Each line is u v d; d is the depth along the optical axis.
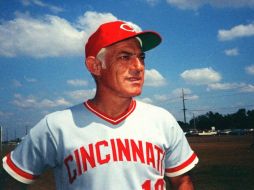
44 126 2.11
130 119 2.11
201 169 14.91
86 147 2.02
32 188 11.16
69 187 2.05
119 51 2.05
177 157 2.23
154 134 2.10
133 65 2.05
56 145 2.08
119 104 2.09
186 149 2.27
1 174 2.89
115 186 1.97
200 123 128.38
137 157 2.01
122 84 2.04
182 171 2.24
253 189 9.88
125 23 2.13
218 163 17.31
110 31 2.05
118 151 2.01
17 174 2.18
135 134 2.07
